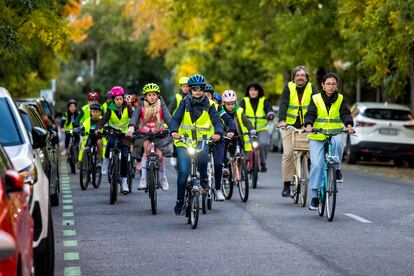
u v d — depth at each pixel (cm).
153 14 12619
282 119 3616
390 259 2328
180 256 2372
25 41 5184
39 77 8762
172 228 2950
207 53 12212
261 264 2247
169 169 5950
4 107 2186
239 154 3841
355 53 7581
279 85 11206
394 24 5781
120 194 4212
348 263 2264
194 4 9494
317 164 3188
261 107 4650
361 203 3738
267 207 3566
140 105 3462
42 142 2216
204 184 3080
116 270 2164
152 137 3425
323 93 3172
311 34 7844
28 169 1923
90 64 19512
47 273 2000
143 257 2359
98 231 2884
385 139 6469
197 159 3005
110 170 3819
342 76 8225
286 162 3675
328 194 3141
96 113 4631
